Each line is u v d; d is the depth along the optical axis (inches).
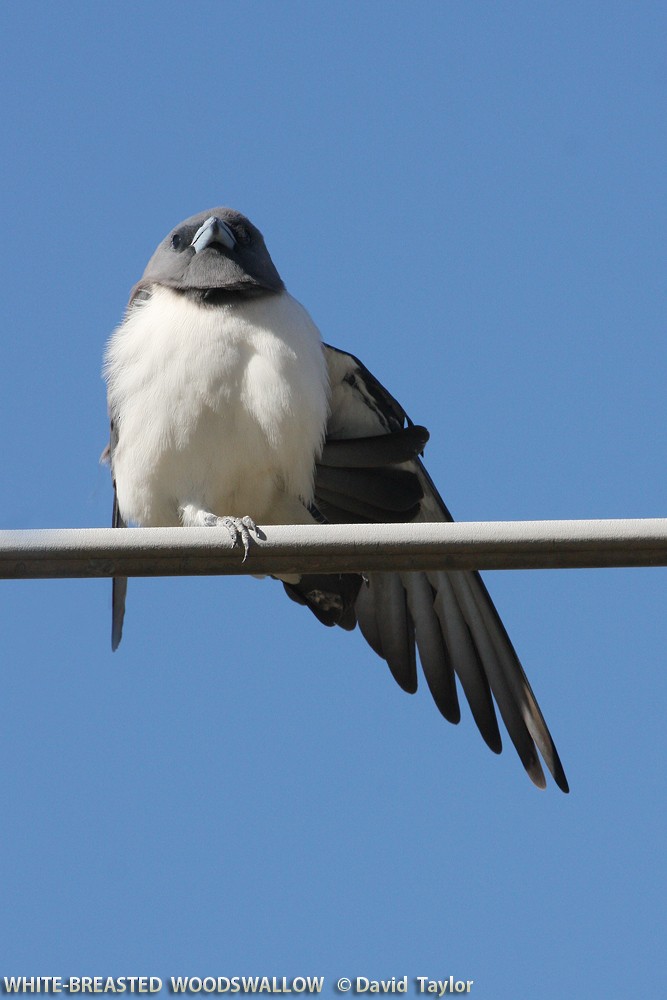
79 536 335.9
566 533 333.1
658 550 332.8
